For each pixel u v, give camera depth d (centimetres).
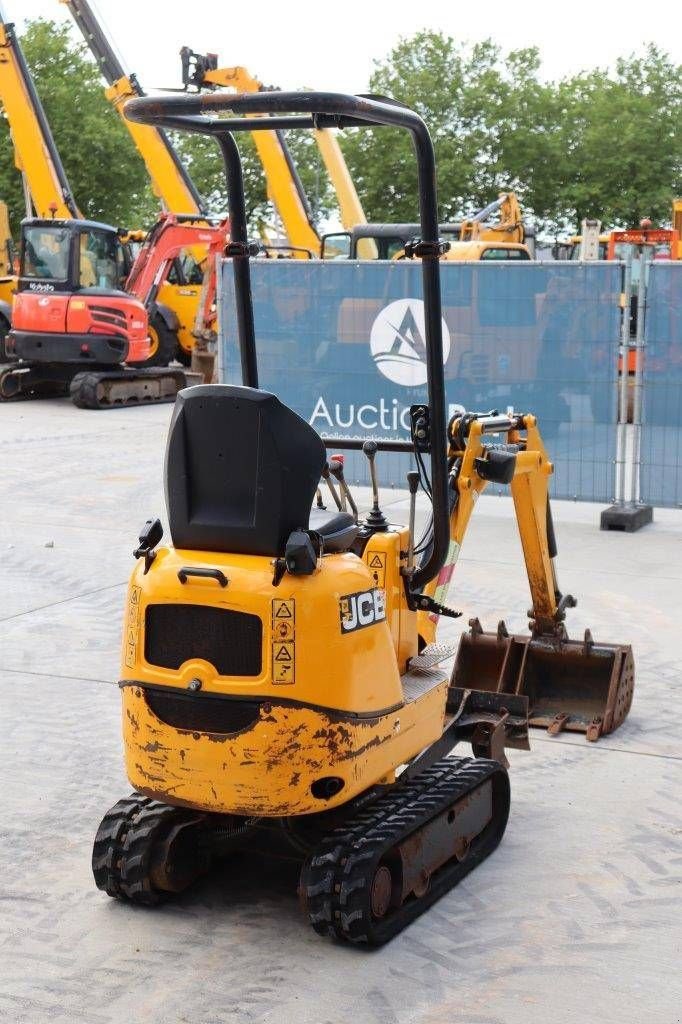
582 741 585
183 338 2428
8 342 2017
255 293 1137
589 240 2334
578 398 1054
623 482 1058
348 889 393
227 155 473
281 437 388
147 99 402
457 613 467
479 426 520
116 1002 374
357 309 1105
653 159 3697
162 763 403
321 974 389
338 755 395
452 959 397
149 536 411
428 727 458
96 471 1342
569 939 407
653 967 390
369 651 408
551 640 615
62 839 484
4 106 2220
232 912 430
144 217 3950
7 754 566
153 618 402
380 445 477
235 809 396
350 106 377
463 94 3728
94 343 1969
